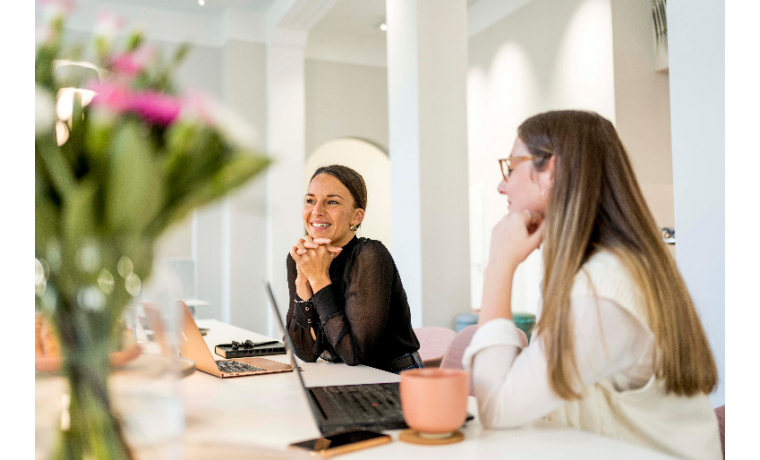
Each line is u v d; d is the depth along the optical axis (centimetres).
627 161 114
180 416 60
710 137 241
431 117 438
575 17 554
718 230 237
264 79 695
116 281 55
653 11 531
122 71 55
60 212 53
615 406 107
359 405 115
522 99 623
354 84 768
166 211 56
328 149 1012
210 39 698
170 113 54
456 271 438
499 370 105
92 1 620
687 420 108
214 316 688
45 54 54
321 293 176
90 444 55
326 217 193
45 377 55
